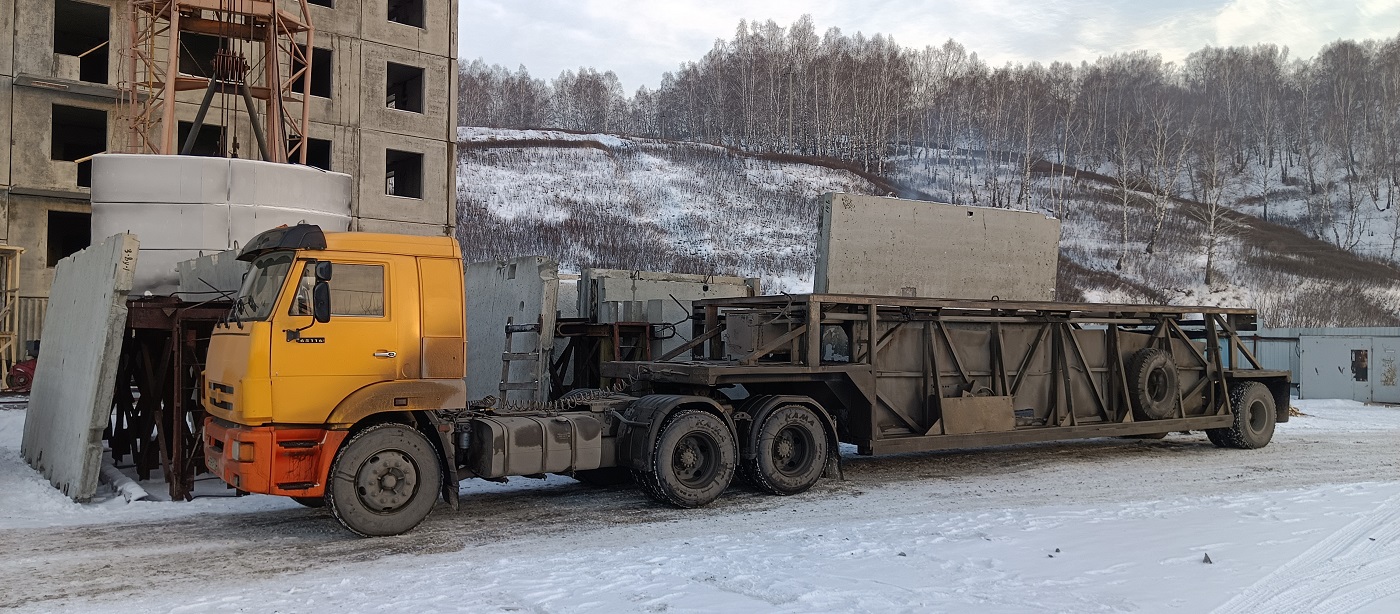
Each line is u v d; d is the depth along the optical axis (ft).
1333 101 287.69
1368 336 81.82
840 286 39.04
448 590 19.54
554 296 43.32
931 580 19.83
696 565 21.47
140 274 61.05
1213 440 46.60
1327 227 226.38
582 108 408.26
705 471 30.71
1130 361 42.75
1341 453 44.04
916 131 313.73
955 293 42.16
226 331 25.94
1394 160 242.58
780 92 314.14
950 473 37.47
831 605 18.01
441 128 112.06
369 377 24.94
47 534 25.44
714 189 229.45
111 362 29.78
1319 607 17.85
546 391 42.06
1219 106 312.71
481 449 27.73
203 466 33.63
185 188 62.13
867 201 39.83
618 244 175.42
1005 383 38.81
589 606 18.17
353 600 18.86
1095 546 23.06
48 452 34.65
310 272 24.45
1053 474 37.14
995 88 300.81
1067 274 171.12
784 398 32.76
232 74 75.41
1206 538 23.91
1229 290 167.32
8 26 86.33
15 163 86.12
